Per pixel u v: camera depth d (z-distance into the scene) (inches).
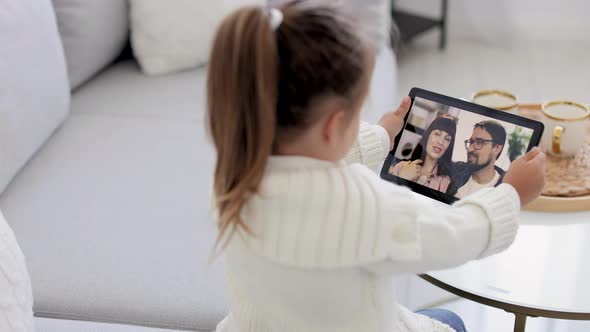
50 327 43.5
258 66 24.5
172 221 54.2
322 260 28.5
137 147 64.1
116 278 48.8
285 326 31.8
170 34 76.9
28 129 59.0
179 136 65.6
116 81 77.4
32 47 60.4
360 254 28.2
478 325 61.6
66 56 72.7
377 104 69.3
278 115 26.5
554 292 39.6
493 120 40.2
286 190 28.0
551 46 119.0
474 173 40.2
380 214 28.2
